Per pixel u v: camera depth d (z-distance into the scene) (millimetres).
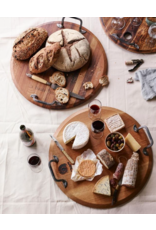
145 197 1681
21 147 1859
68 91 1940
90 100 1984
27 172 1779
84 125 1810
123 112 1906
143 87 1990
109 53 2139
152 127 1887
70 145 1816
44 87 1998
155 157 1795
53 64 1980
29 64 2020
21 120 1942
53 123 1919
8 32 2248
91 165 1708
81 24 2125
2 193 1729
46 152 1836
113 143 1737
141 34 2162
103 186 1660
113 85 2029
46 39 2113
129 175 1630
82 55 1971
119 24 2209
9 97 2021
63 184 1691
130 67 2090
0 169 1799
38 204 1696
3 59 2150
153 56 2117
